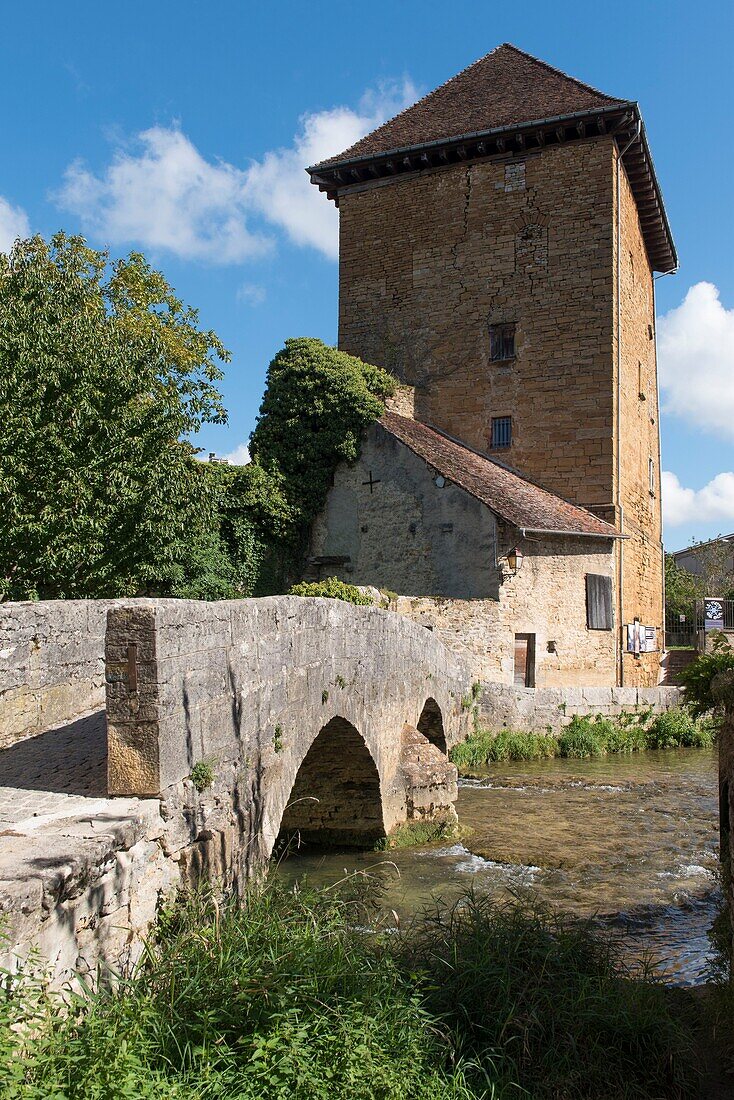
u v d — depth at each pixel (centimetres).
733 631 3183
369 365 2595
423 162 2817
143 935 496
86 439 1224
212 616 619
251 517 2252
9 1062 336
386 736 1147
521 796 1507
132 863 487
